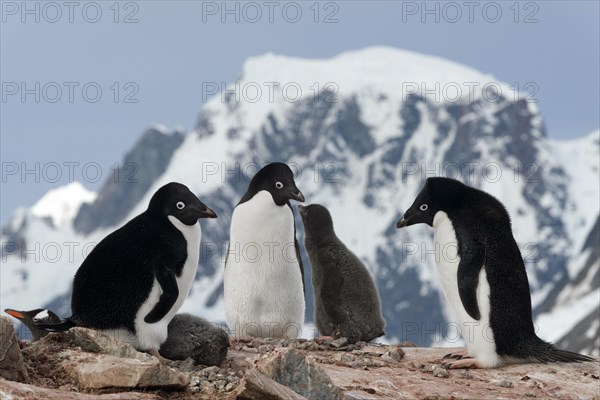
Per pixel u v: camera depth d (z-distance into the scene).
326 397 11.49
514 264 14.28
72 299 12.43
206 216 12.66
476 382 13.65
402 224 14.56
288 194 16.27
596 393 13.46
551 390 13.41
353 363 14.04
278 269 16.44
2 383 10.20
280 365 11.46
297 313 16.75
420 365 14.25
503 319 14.17
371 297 16.02
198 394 11.26
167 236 12.61
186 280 12.75
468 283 14.05
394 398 12.47
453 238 14.30
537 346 14.58
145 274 12.32
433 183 14.41
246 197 16.66
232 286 16.62
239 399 10.93
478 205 14.34
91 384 10.95
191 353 12.70
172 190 12.72
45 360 11.39
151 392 11.05
